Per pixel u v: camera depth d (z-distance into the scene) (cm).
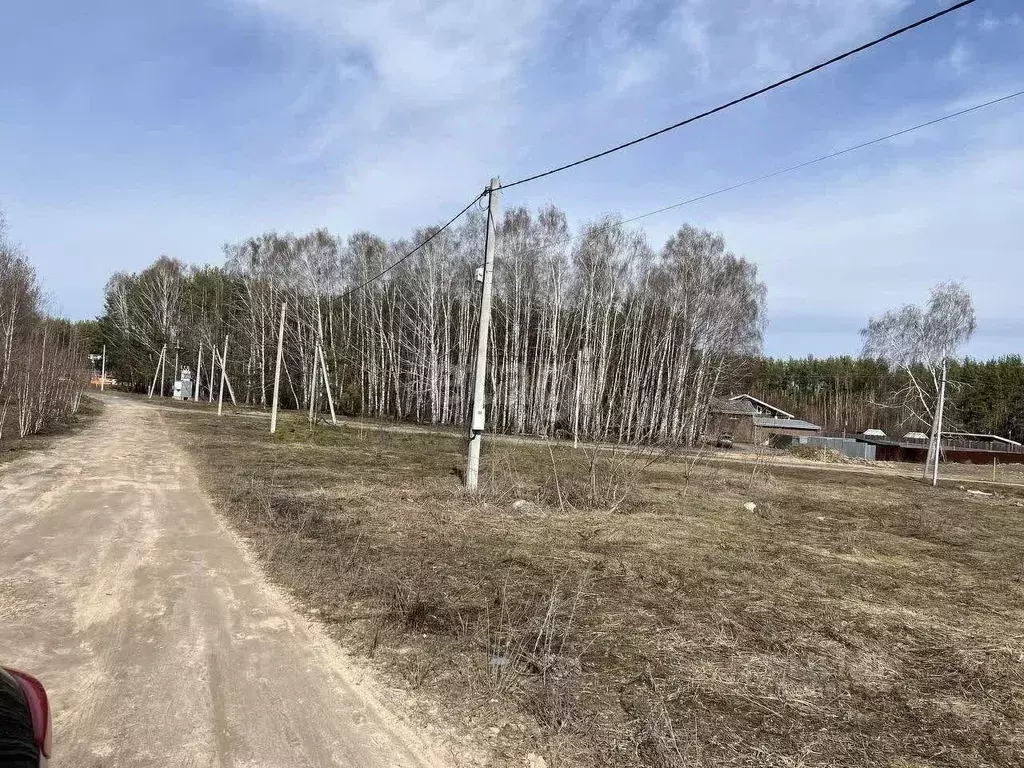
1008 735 399
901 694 455
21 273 2448
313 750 325
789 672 480
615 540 933
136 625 479
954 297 4431
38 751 218
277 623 500
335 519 938
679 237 4128
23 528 765
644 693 423
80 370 2884
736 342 4209
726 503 1495
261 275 5303
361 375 4938
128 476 1223
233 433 2428
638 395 3988
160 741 324
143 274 6681
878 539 1152
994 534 1335
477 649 472
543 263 4281
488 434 3628
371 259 4819
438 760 325
